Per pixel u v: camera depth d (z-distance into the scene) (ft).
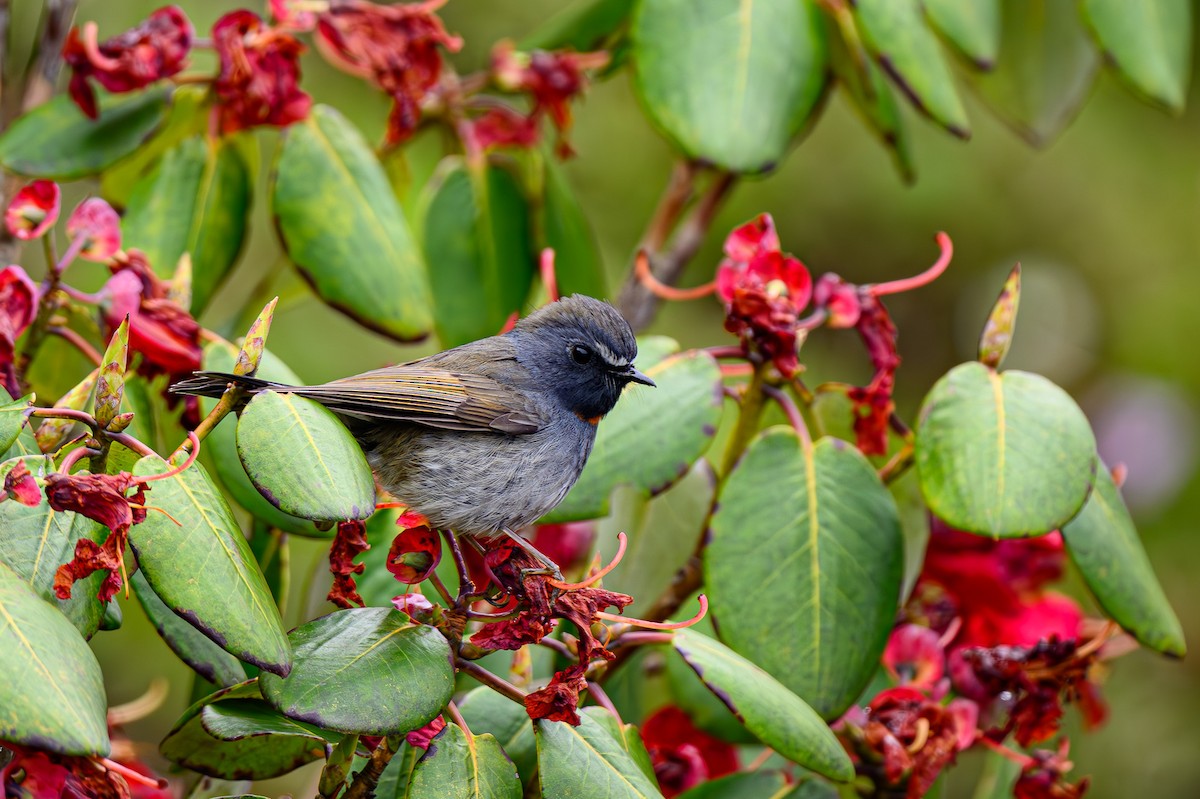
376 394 14.08
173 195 14.17
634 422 14.08
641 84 14.25
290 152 14.16
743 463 14.06
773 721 13.89
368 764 13.83
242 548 13.76
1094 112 19.10
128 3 14.93
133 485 13.70
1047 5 14.56
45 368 14.20
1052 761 14.10
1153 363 18.89
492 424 14.12
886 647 14.06
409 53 14.26
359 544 13.85
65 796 13.71
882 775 14.11
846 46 14.39
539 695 13.83
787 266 14.10
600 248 16.99
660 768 14.15
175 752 13.92
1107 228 19.34
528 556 13.87
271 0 14.20
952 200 19.12
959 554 14.23
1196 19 15.49
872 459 14.28
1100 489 14.11
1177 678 16.29
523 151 14.43
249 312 14.42
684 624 13.84
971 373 14.05
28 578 13.75
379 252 14.16
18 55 14.79
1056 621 14.23
